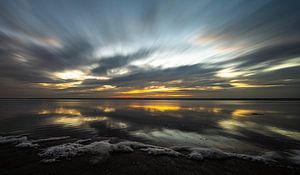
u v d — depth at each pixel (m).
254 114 37.88
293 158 10.53
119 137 15.85
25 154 10.38
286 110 49.31
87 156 10.03
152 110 48.88
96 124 23.25
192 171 8.34
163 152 11.02
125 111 44.97
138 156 10.30
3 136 15.89
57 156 9.98
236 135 17.06
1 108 51.47
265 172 8.35
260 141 14.71
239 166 9.02
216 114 37.81
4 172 7.98
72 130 18.83
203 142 14.31
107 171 8.17
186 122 25.78
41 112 39.72
